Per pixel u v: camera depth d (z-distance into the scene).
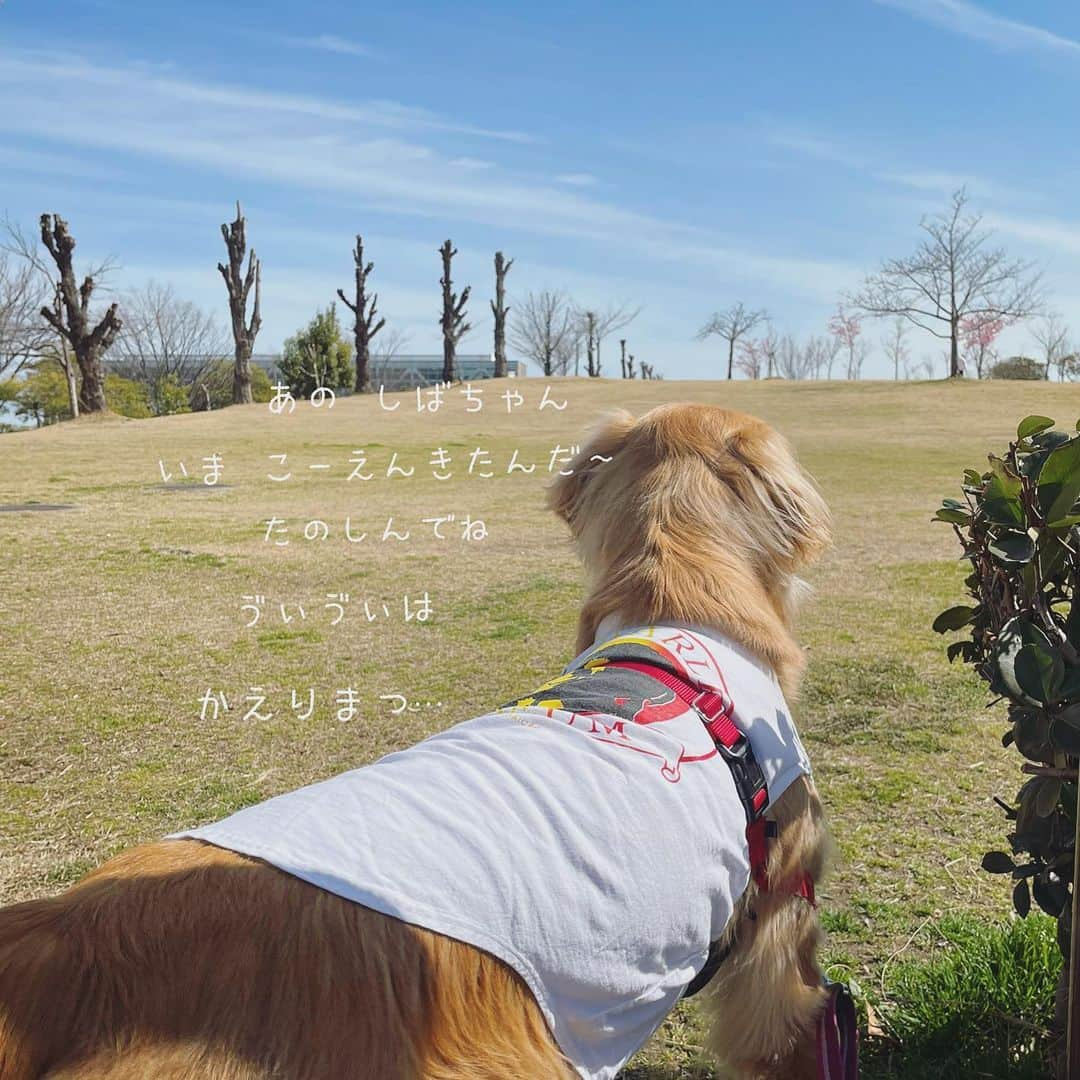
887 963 2.41
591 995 1.21
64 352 31.69
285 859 1.13
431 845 1.17
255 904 1.08
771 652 1.69
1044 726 1.63
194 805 3.28
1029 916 2.48
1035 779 1.82
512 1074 1.11
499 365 40.72
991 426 20.80
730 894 1.41
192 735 3.87
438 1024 1.08
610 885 1.23
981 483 1.95
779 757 1.54
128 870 1.14
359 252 34.66
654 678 1.52
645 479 1.79
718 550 1.73
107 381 38.66
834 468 13.39
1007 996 2.20
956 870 2.82
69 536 7.87
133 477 11.69
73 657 4.83
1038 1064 2.02
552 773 1.30
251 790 3.39
